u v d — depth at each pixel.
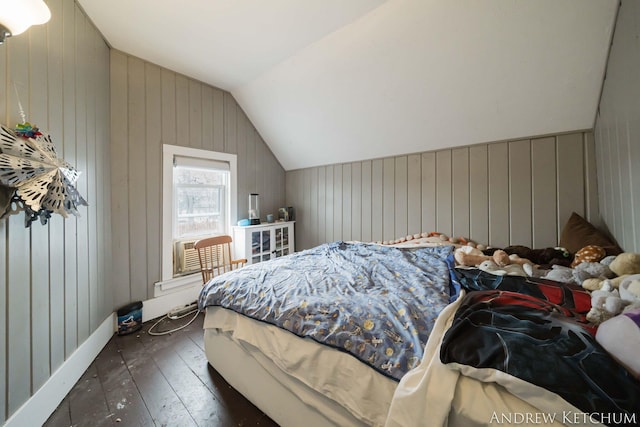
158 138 2.28
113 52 2.00
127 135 2.08
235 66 2.30
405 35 1.71
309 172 3.45
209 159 2.70
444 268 1.63
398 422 0.63
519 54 1.58
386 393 0.73
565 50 1.47
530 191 2.01
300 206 3.57
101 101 1.82
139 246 2.17
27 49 1.10
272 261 1.96
